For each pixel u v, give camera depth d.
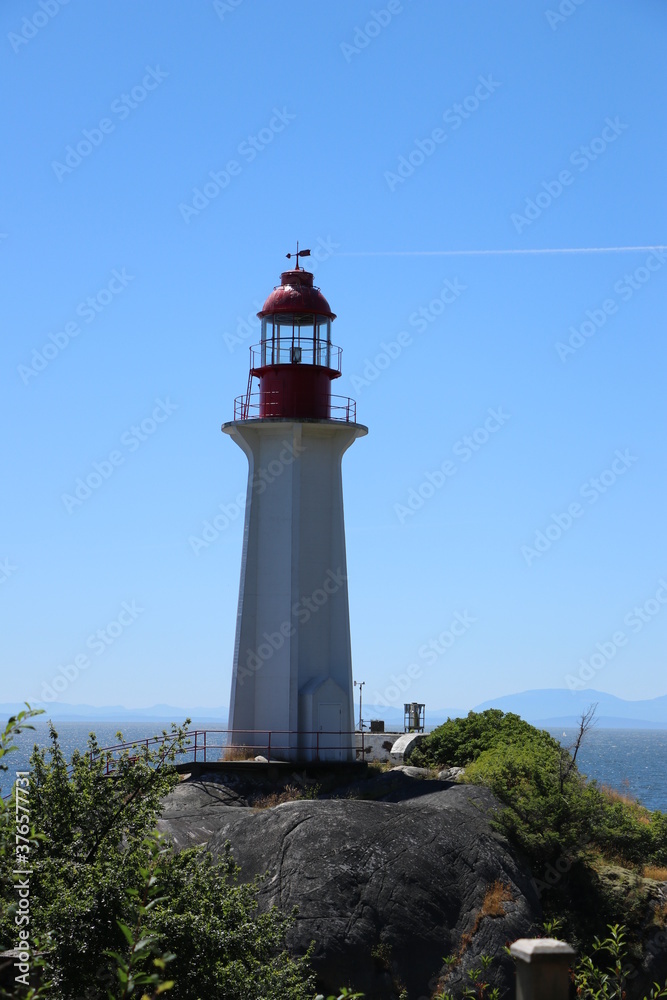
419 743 48.12
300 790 41.84
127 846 21.34
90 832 20.08
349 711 47.03
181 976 17.59
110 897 17.78
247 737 46.19
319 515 48.12
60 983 17.16
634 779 124.62
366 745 50.03
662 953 31.67
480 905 30.92
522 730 46.38
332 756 45.97
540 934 30.67
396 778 42.22
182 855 20.89
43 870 18.70
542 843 33.69
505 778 37.31
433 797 37.16
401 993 28.38
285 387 48.22
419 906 30.11
